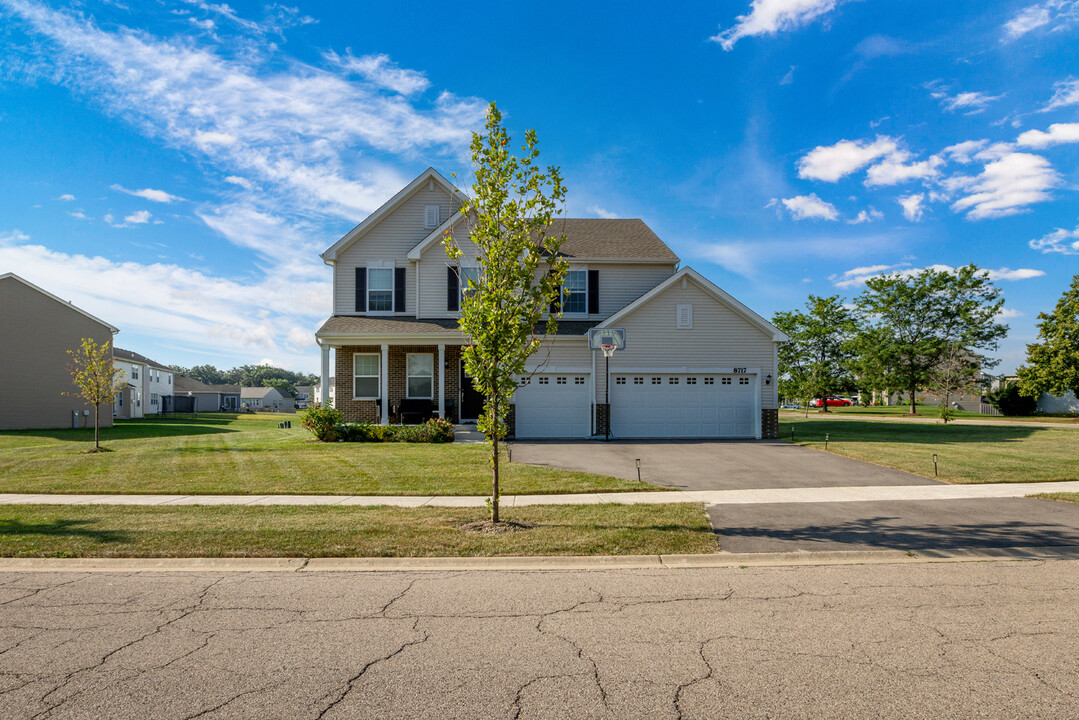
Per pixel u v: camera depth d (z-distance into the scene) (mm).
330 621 5383
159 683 4137
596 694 3980
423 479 12867
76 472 13836
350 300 23453
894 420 35156
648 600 5957
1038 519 9414
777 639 4914
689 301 21844
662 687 4074
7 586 6504
